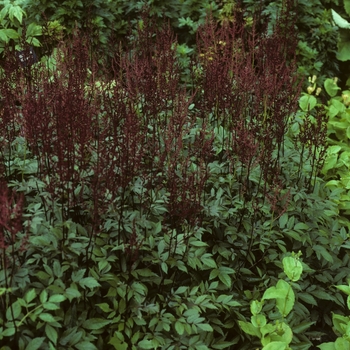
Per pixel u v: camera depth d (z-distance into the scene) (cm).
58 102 330
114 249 309
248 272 362
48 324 267
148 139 403
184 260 334
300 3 708
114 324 302
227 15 706
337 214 434
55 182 314
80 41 442
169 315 305
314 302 362
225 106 442
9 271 279
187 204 327
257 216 395
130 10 749
